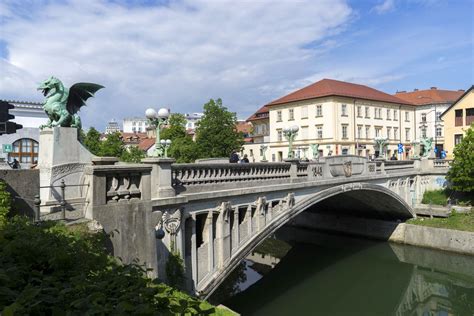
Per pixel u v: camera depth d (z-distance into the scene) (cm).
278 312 2253
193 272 1401
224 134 5531
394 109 7000
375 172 3058
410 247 3447
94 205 900
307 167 2197
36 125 3175
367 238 3794
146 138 9300
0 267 511
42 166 1169
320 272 2991
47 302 416
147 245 998
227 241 1558
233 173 1627
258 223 1747
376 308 2377
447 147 5375
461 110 5244
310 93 6297
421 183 3762
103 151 4881
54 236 683
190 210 1380
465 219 3328
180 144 5394
